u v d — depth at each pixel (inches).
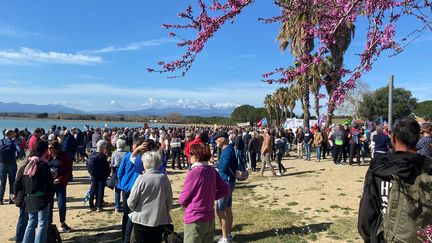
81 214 356.2
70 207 386.0
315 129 805.2
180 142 699.4
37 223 224.8
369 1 165.9
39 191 221.6
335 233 273.6
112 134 855.7
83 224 321.7
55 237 232.1
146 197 185.9
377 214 92.4
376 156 97.3
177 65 182.2
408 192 87.7
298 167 650.2
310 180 501.7
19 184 226.5
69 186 512.4
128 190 250.8
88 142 920.9
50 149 291.3
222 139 256.4
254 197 414.3
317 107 181.3
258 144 638.5
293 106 2036.2
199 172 181.5
